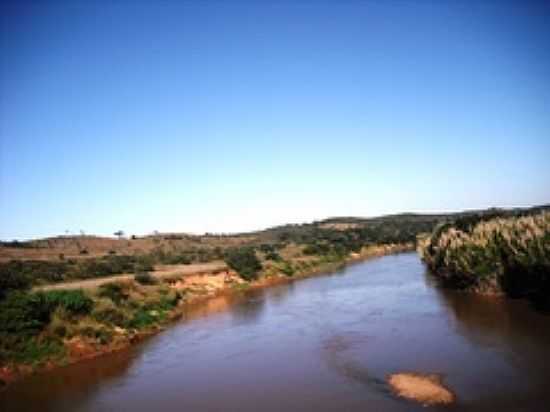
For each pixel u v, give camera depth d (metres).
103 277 67.69
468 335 30.81
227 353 32.56
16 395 27.12
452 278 51.75
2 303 34.16
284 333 37.06
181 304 55.22
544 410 18.78
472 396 20.92
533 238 38.00
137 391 26.11
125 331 38.88
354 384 24.00
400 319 37.97
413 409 20.33
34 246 112.94
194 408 22.86
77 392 26.72
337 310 44.53
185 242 140.50
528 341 27.98
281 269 80.62
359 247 118.50
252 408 22.12
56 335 34.34
